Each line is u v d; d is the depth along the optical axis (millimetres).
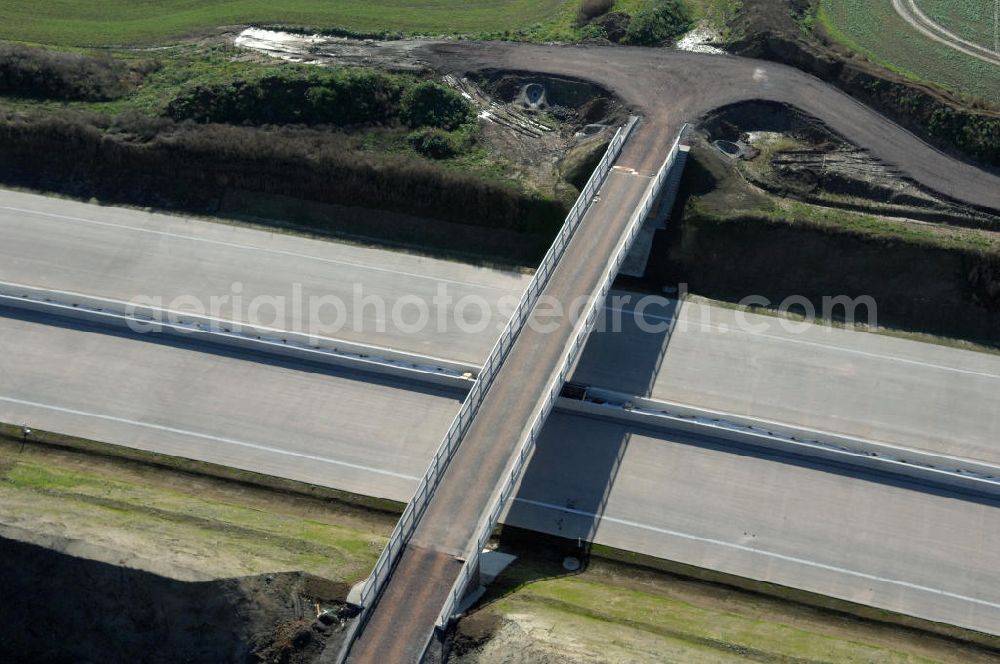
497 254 55656
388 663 33031
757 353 48969
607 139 58375
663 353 48938
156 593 35312
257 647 34531
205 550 37250
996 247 50875
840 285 51844
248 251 55781
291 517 41062
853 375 47750
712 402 46281
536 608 35812
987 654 36125
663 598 37938
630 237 48219
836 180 56250
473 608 35688
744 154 58750
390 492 42312
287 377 47781
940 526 40688
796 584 38594
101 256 55188
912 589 38375
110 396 46750
